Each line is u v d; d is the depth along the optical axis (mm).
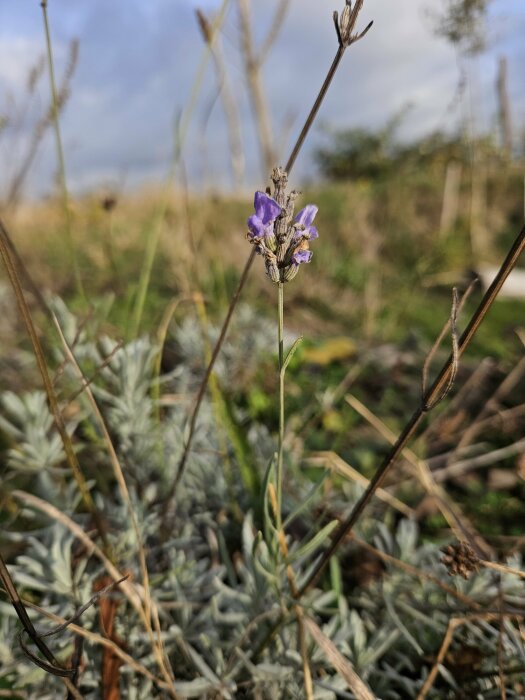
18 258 211
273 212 132
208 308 524
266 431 334
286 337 511
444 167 1195
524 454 334
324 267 881
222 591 206
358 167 1793
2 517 297
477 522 329
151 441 282
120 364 267
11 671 198
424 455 397
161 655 188
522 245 123
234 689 188
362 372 533
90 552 216
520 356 534
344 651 202
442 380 138
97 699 192
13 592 137
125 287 716
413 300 792
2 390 398
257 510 258
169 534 258
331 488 303
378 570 248
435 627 216
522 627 222
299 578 211
